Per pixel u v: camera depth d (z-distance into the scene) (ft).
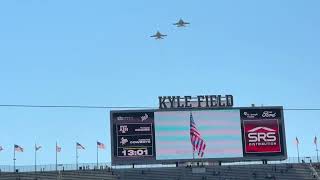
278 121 321.32
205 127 319.06
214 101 324.60
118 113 315.99
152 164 315.37
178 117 318.86
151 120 317.22
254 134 319.27
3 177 334.24
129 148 313.12
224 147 317.22
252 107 322.14
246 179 340.59
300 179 340.59
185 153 315.17
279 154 317.63
